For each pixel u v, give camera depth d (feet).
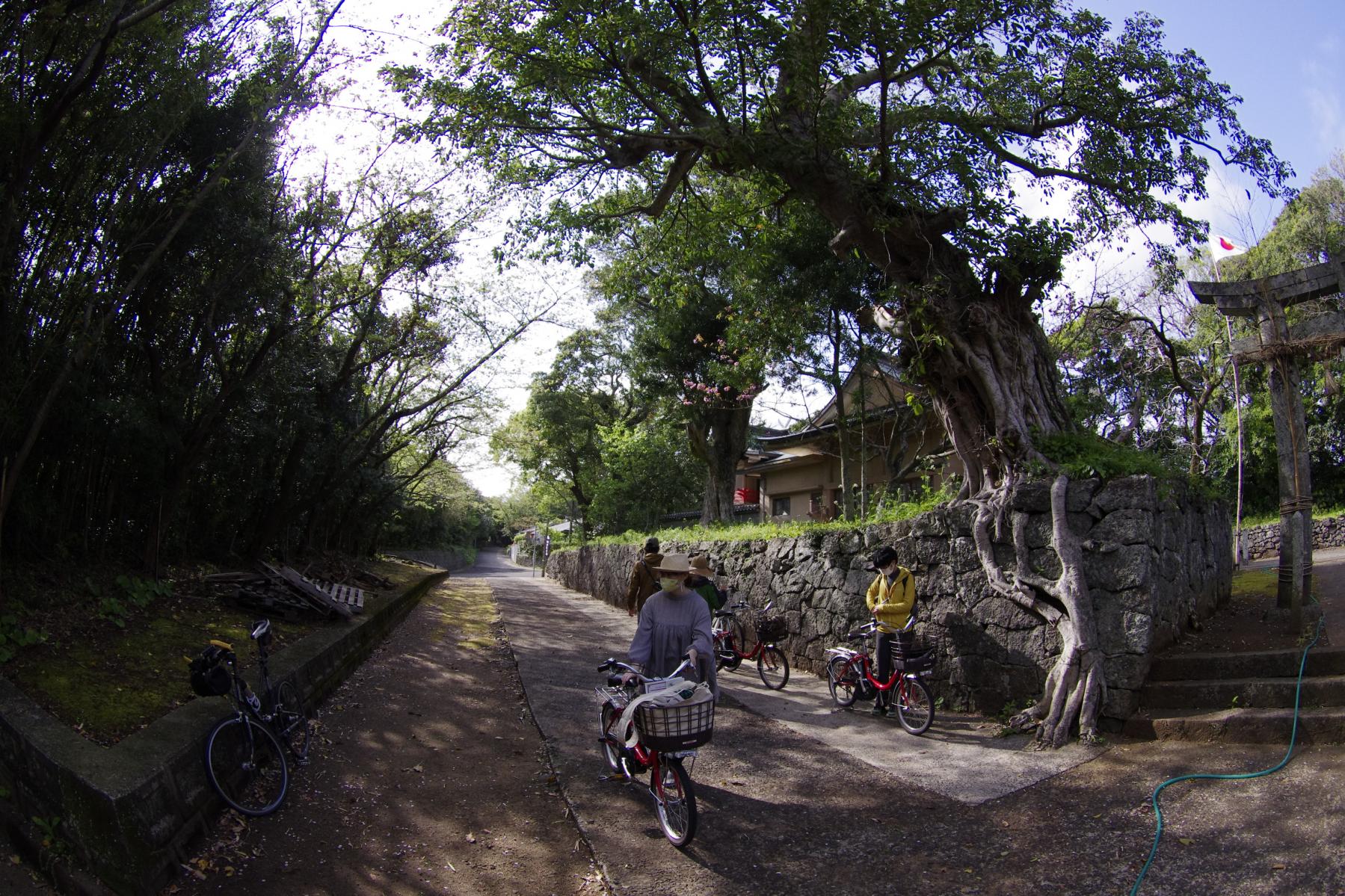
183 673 20.48
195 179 26.02
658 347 71.00
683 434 93.56
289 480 39.83
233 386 30.32
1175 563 23.08
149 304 26.17
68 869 12.44
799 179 28.81
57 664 18.49
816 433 63.10
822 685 29.99
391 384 53.26
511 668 34.68
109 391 25.03
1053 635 22.20
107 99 21.95
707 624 18.33
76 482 24.76
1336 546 51.21
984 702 23.79
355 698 27.71
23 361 20.90
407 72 29.17
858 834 16.02
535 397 103.40
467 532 162.91
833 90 31.30
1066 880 13.44
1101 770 17.97
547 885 14.61
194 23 23.98
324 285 37.65
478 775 20.35
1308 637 21.01
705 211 38.19
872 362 48.49
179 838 14.51
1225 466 49.06
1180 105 27.91
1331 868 12.35
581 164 33.96
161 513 29.07
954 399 27.35
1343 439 55.83
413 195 39.42
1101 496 21.86
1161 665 20.93
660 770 16.69
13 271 19.98
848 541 30.19
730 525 57.16
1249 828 14.15
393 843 16.19
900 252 28.55
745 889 14.03
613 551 67.51
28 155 18.66
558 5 27.32
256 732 18.39
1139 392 43.83
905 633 23.48
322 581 44.16
